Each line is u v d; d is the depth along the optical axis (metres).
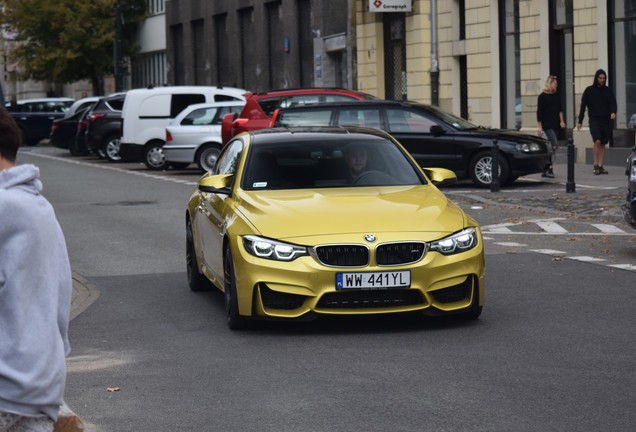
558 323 10.48
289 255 10.07
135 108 36.81
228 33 61.19
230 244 10.41
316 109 26.12
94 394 8.23
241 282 10.21
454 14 38.84
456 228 10.39
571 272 13.63
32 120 56.31
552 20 33.84
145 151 36.78
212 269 11.73
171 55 68.56
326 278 10.00
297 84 54.16
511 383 8.16
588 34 31.83
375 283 10.01
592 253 15.37
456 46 38.66
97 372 8.97
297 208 10.55
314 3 50.78
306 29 53.31
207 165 33.91
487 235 17.75
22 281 3.94
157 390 8.29
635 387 7.98
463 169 25.67
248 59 59.50
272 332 10.42
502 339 9.80
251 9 58.81
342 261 10.07
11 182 4.02
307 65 53.41
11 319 3.94
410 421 7.20
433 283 10.13
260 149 11.86
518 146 25.34
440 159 25.73
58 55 62.56
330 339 10.01
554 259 14.72
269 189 11.35
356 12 45.00
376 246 10.03
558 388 7.98
